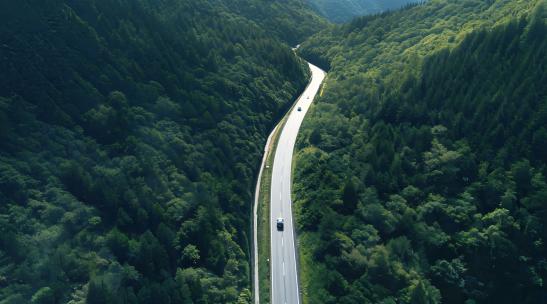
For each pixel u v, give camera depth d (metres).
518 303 98.06
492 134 113.44
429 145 121.06
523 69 119.81
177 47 157.25
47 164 98.00
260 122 157.00
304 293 95.81
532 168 105.00
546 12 133.62
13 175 90.44
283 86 185.00
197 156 120.12
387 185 113.44
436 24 194.00
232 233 106.69
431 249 101.75
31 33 119.25
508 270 99.00
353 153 132.50
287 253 107.00
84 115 114.19
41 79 112.31
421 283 90.88
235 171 127.94
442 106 130.38
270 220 117.81
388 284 93.81
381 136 126.81
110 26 142.62
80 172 98.56
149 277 86.50
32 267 78.75
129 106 123.25
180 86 141.62
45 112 107.81
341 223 106.50
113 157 108.69
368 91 158.62
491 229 100.25
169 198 104.75
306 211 115.12
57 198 92.19
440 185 112.81
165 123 125.19
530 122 109.69
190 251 94.62
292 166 141.12
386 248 100.38
